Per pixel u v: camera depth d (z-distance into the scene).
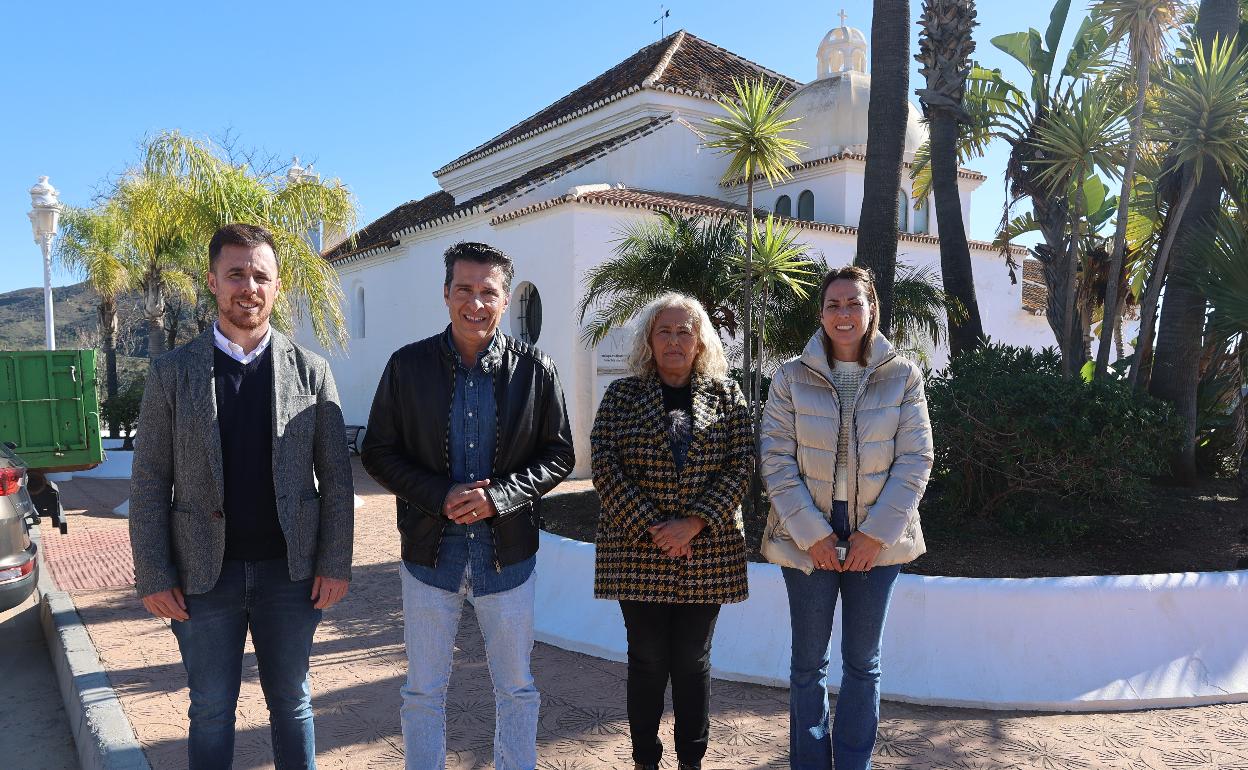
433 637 2.77
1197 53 6.84
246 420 2.66
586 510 7.61
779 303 7.50
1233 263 6.50
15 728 4.30
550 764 3.43
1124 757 3.41
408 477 2.74
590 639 4.85
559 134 18.12
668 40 19.83
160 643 5.07
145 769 3.35
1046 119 8.30
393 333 18.39
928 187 12.51
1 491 4.80
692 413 3.04
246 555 2.65
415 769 2.70
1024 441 5.35
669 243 7.55
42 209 13.33
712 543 2.99
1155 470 5.57
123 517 10.00
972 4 8.69
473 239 15.29
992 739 3.60
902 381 3.07
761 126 6.32
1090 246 10.60
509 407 2.86
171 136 8.49
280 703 2.75
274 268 2.73
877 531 2.91
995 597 4.19
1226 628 4.16
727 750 3.53
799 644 3.08
